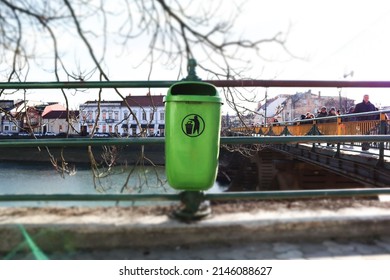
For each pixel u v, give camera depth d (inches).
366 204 93.2
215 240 76.8
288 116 2453.2
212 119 82.3
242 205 91.8
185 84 86.8
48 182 710.5
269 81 90.9
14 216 81.4
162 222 78.2
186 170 81.1
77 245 74.6
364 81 92.8
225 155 1069.8
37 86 85.5
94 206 90.1
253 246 75.9
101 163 231.5
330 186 582.2
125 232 75.2
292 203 93.9
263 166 782.5
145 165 205.8
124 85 85.4
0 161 1482.5
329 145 518.3
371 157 316.2
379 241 78.2
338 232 79.7
